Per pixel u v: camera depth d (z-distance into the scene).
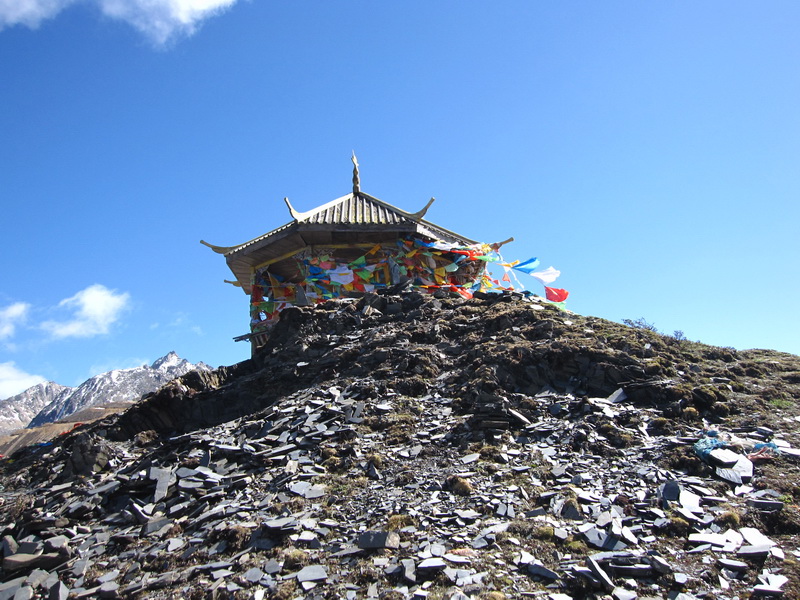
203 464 11.83
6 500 12.78
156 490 11.12
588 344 13.58
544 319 15.44
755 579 7.21
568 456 10.36
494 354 13.81
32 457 15.70
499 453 10.58
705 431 10.76
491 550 8.02
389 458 10.94
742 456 9.77
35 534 10.56
